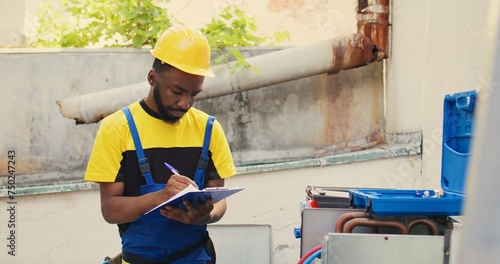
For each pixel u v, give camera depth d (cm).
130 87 517
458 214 256
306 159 511
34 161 522
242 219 499
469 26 393
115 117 301
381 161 486
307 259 270
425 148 469
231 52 502
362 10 511
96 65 521
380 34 509
